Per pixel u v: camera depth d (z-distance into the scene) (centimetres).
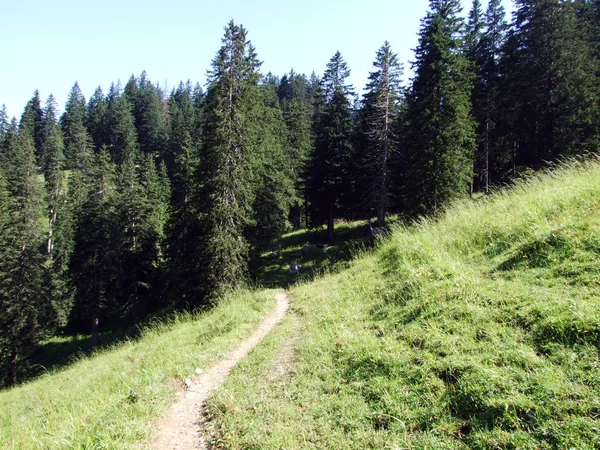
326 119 3381
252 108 2364
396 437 377
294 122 4666
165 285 3006
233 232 2130
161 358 877
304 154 4400
